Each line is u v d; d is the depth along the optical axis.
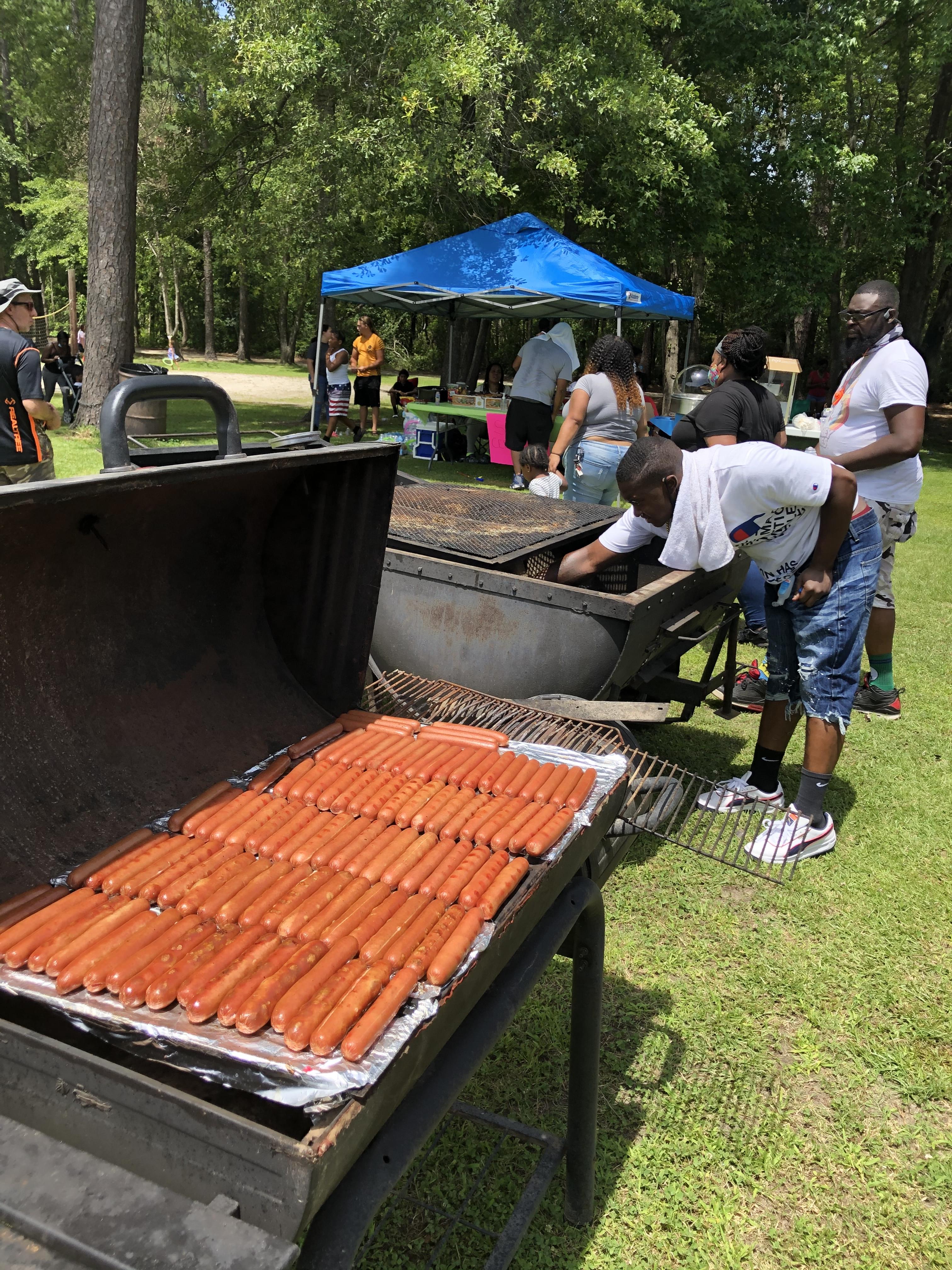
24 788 1.47
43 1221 0.87
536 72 12.09
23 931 1.24
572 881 1.69
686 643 3.53
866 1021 2.61
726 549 2.89
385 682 2.84
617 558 3.95
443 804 1.70
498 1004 1.38
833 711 3.28
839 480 2.89
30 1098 1.06
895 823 3.76
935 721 4.86
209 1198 0.97
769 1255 1.91
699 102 13.60
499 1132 2.15
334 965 1.22
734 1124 2.23
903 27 16.45
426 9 11.09
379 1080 1.02
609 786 1.84
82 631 1.62
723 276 17.81
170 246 31.38
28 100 27.30
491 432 12.05
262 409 17.84
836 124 17.42
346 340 36.84
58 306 41.34
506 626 3.16
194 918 1.33
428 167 11.62
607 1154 2.12
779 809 3.70
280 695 2.07
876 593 4.67
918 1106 2.32
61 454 10.30
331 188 13.61
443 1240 1.76
